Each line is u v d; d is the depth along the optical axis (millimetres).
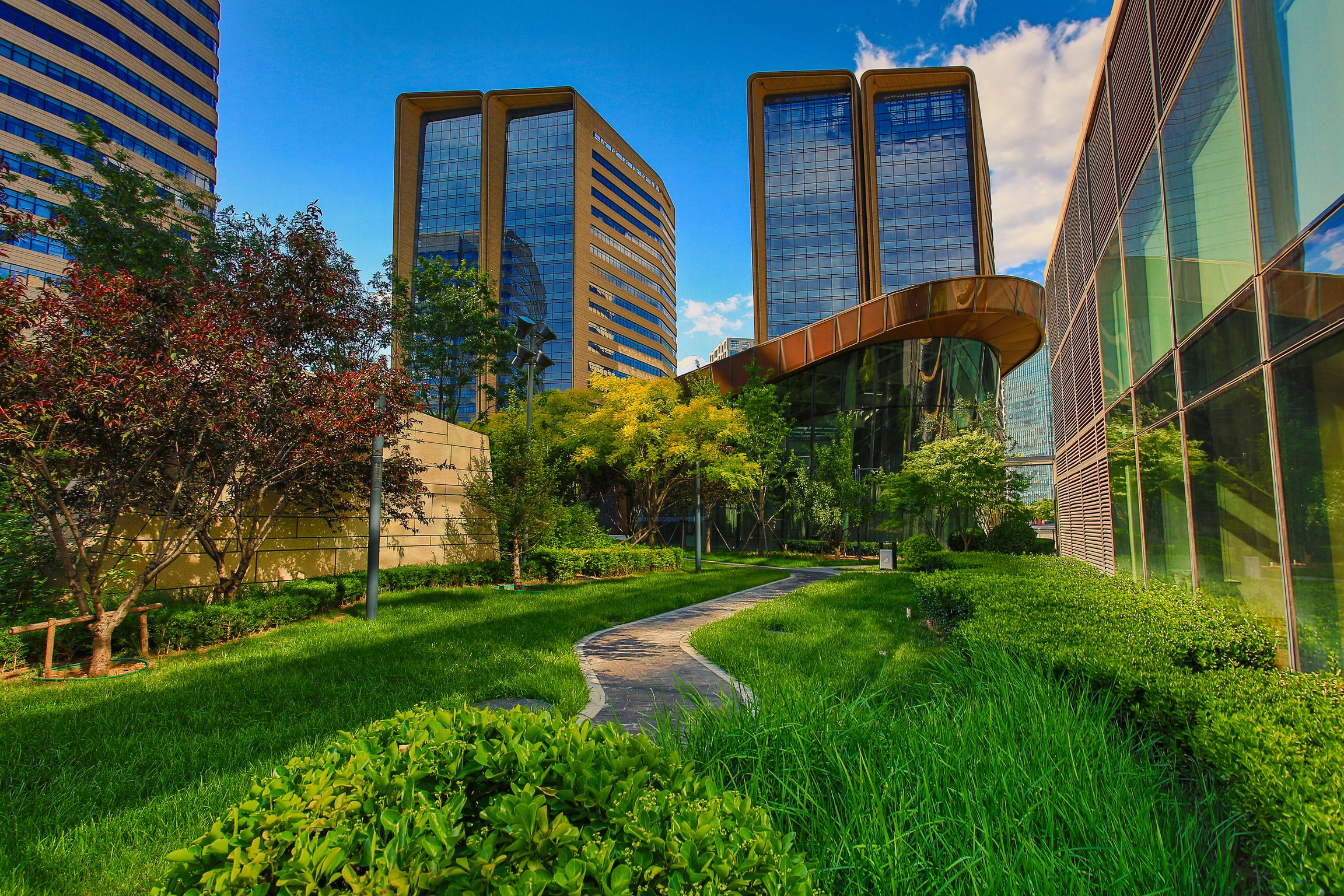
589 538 22047
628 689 6457
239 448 8336
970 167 68125
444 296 31141
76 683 6434
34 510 7043
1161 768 3240
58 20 45656
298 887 1501
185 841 3242
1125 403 11883
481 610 11508
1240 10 6605
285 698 5844
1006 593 7953
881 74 69750
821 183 70750
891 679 5852
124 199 18500
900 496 26328
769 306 69188
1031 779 2730
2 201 10141
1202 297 7844
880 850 2209
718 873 1537
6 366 6152
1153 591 8375
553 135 95688
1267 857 2361
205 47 57125
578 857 1581
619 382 24812
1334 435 5039
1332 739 2793
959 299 29844
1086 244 14953
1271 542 6094
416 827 1623
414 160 97312
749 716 3453
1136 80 10281
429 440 16906
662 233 114625
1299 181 5578
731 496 33250
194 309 8055
